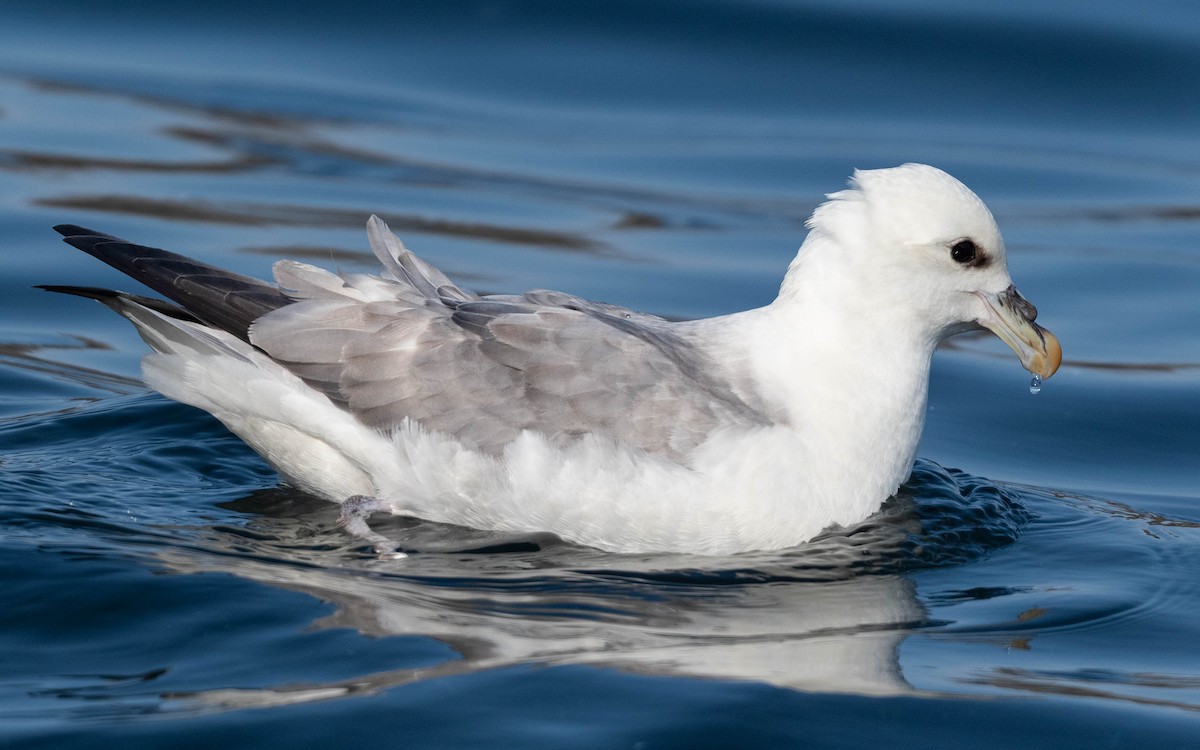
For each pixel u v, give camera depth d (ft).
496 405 39.24
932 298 41.24
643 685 31.81
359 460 40.63
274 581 36.40
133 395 51.72
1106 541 42.78
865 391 40.93
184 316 41.55
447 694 30.96
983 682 33.17
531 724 29.94
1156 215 74.33
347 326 40.45
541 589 36.99
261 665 32.14
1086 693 32.81
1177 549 42.37
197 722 29.63
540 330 39.60
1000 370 60.49
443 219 71.41
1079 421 55.26
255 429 41.96
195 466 45.39
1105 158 80.53
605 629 34.81
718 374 40.57
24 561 36.19
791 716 30.96
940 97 84.64
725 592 37.50
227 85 83.61
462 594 36.40
